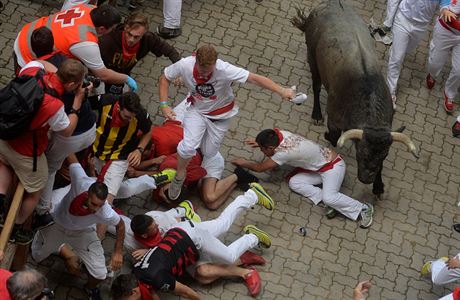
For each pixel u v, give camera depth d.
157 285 7.94
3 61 10.38
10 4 11.02
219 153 9.54
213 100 8.39
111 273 8.52
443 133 10.81
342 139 9.02
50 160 7.50
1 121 6.42
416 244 9.56
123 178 8.98
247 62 11.09
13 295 5.86
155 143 9.29
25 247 7.51
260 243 9.06
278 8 11.86
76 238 7.85
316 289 8.94
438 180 10.27
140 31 8.46
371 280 9.13
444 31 10.50
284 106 10.66
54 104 6.56
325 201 9.48
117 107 8.30
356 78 9.48
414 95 11.20
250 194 9.08
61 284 8.49
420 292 9.13
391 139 9.08
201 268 8.48
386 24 11.75
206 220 9.34
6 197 6.97
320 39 10.06
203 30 11.34
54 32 8.17
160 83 8.53
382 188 9.87
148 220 8.27
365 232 9.57
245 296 8.70
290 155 9.32
